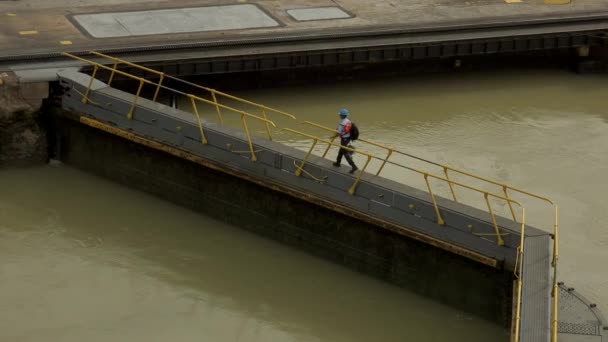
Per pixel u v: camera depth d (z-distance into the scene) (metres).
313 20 48.12
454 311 31.31
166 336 29.72
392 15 49.34
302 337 30.06
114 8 48.91
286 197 34.03
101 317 30.41
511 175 39.09
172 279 32.59
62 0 49.75
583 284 32.00
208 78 45.31
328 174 33.00
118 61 38.72
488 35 47.41
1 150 38.72
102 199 37.34
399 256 32.03
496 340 29.88
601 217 36.28
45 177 38.69
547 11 50.97
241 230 35.66
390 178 38.34
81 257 33.50
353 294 32.16
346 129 32.44
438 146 41.34
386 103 45.41
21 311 30.44
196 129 35.62
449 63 49.19
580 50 49.56
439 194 37.41
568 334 27.50
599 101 46.75
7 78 38.59
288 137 41.69
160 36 45.00
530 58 50.66
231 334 29.98
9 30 44.78
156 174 37.25
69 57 41.41
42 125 39.31
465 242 30.61
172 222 36.03
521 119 44.41
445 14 49.88
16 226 35.16
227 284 32.53
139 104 37.00
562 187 38.34
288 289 32.38
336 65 46.25
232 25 46.91
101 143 38.34
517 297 27.53
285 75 46.53
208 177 35.84
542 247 28.98
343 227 33.03
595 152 41.41
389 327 30.64
